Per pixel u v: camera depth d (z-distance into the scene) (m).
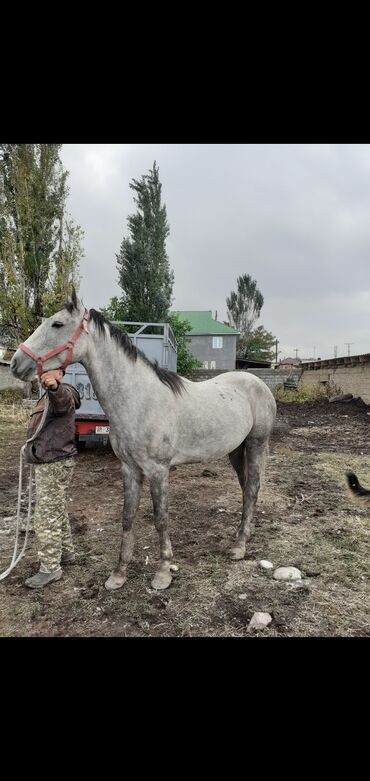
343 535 3.55
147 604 2.45
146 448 2.50
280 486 5.10
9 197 13.62
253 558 3.09
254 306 51.06
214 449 2.82
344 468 6.05
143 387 2.50
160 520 2.61
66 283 13.61
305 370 18.67
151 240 18.86
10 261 12.97
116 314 17.42
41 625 2.26
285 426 10.37
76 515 3.98
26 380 2.33
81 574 2.82
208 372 18.97
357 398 13.65
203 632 2.20
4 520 3.91
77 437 5.85
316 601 2.50
